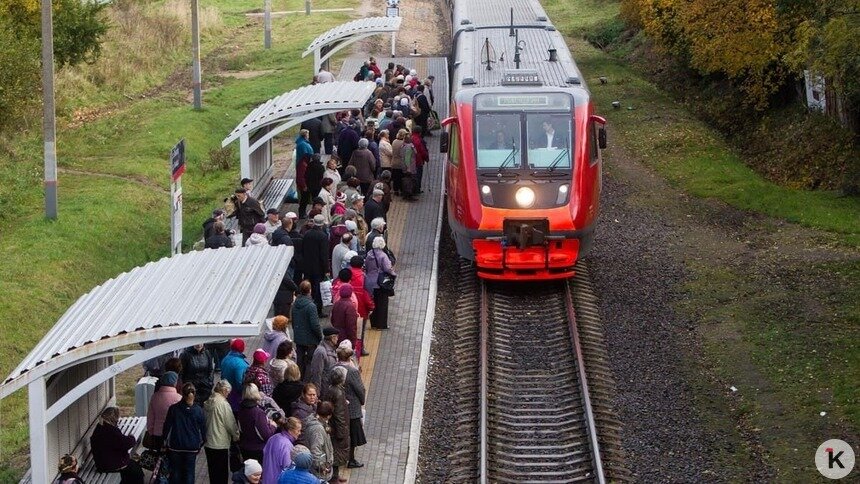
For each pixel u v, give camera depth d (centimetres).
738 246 2669
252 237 2067
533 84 2481
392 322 2192
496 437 1775
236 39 5594
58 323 1475
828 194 3039
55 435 1396
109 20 4912
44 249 2592
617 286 2412
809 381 1938
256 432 1479
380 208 2423
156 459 1495
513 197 2330
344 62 4809
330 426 1565
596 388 1941
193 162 3550
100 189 3086
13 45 3369
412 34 5631
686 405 1905
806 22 2931
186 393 1470
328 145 3162
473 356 2061
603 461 1691
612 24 5503
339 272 2023
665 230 2784
